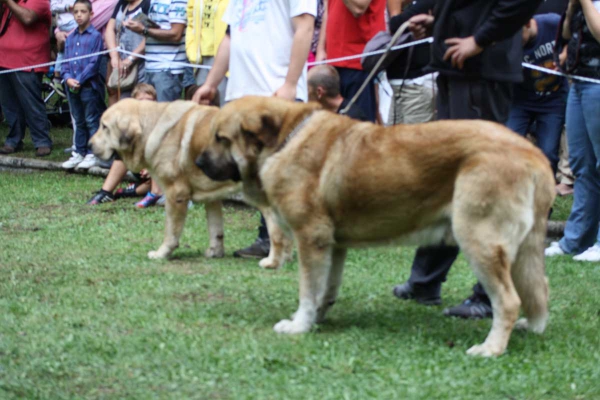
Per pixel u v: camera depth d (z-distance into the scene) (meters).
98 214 9.69
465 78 5.49
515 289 5.12
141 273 6.87
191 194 7.50
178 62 11.09
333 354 4.75
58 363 4.61
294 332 5.19
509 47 5.49
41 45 13.62
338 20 8.87
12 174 12.91
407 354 4.84
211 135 5.36
